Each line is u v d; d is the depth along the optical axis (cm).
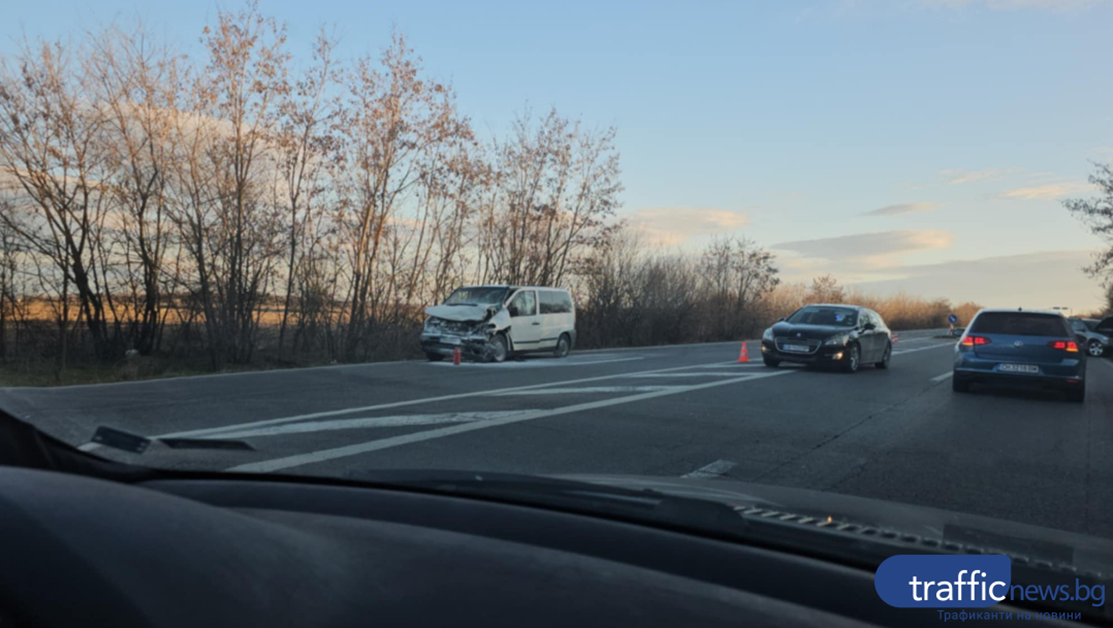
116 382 1337
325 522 196
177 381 1252
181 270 1853
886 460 700
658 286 3462
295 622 117
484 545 180
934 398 1188
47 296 1753
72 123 1684
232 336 1838
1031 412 1067
